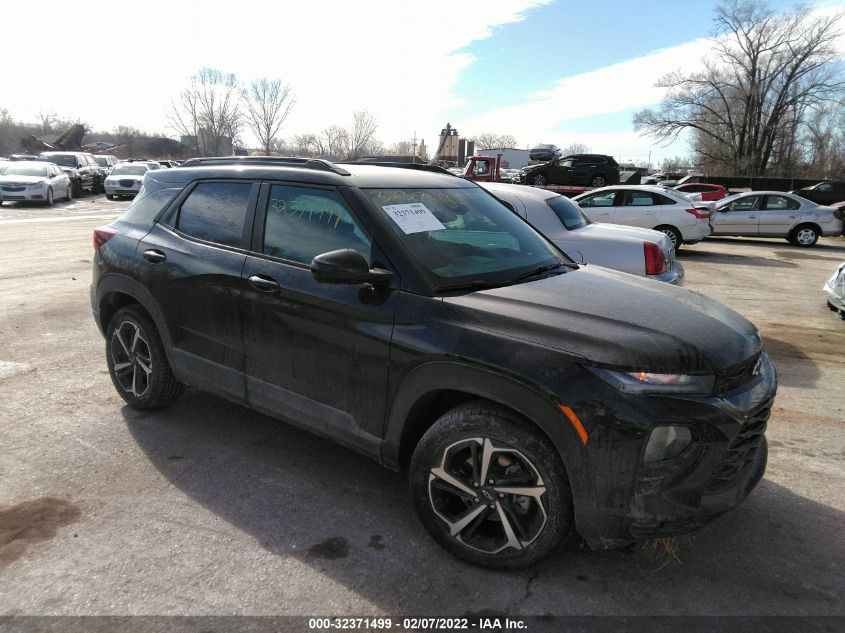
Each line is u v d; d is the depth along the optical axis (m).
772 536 3.02
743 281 11.29
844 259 15.15
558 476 2.47
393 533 2.95
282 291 3.20
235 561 2.71
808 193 30.00
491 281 3.05
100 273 4.25
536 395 2.42
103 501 3.15
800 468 3.76
